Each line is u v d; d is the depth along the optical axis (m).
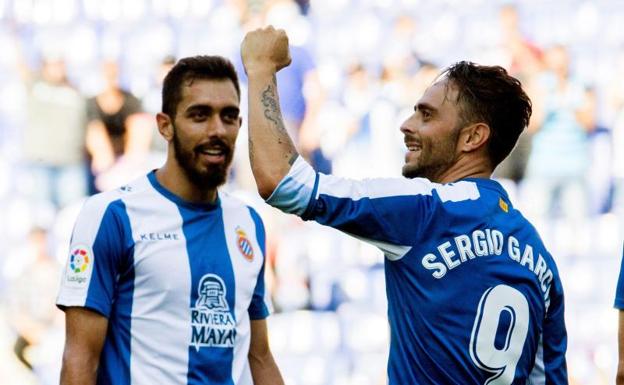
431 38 30.95
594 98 30.16
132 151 32.19
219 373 13.02
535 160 30.19
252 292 13.62
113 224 12.84
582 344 29.11
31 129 32.34
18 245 31.81
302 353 29.56
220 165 13.14
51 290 31.47
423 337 10.60
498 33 30.72
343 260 29.73
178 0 32.22
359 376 29.31
